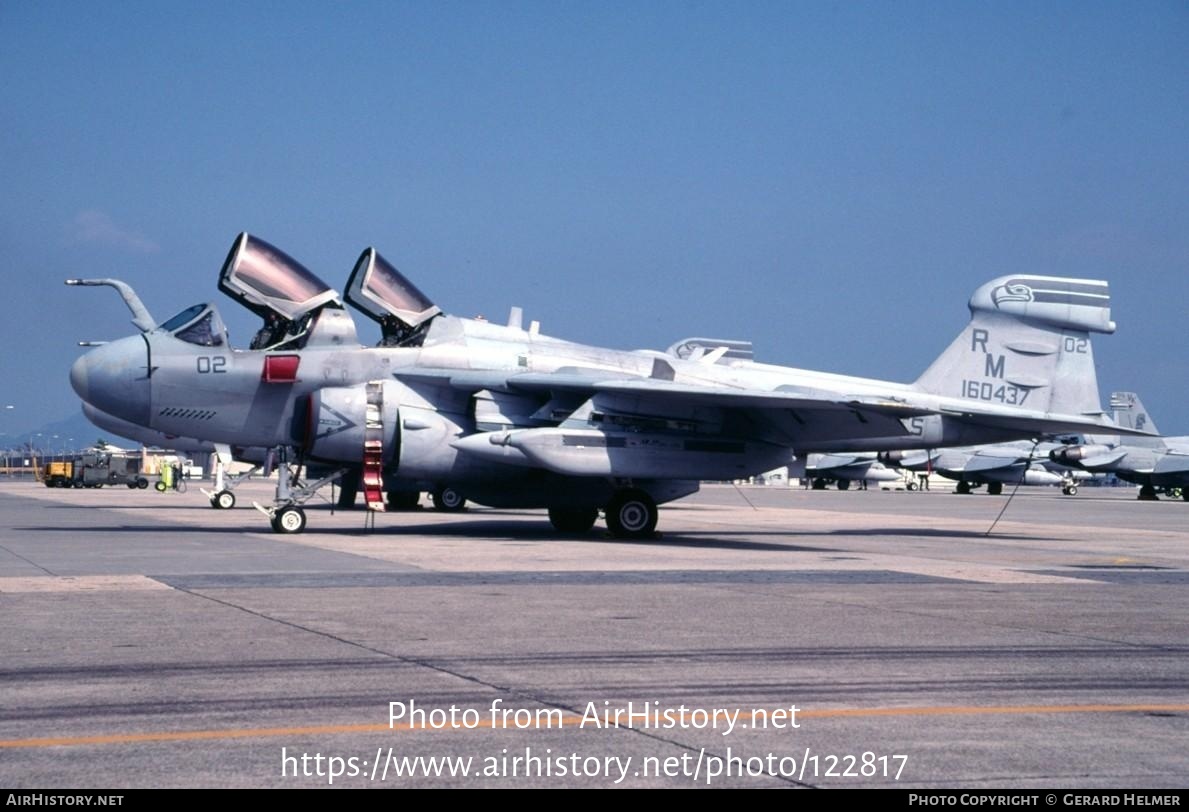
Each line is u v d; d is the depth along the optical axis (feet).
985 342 81.82
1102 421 82.53
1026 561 58.85
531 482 70.59
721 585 43.80
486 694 23.81
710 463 68.80
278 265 67.56
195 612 34.50
